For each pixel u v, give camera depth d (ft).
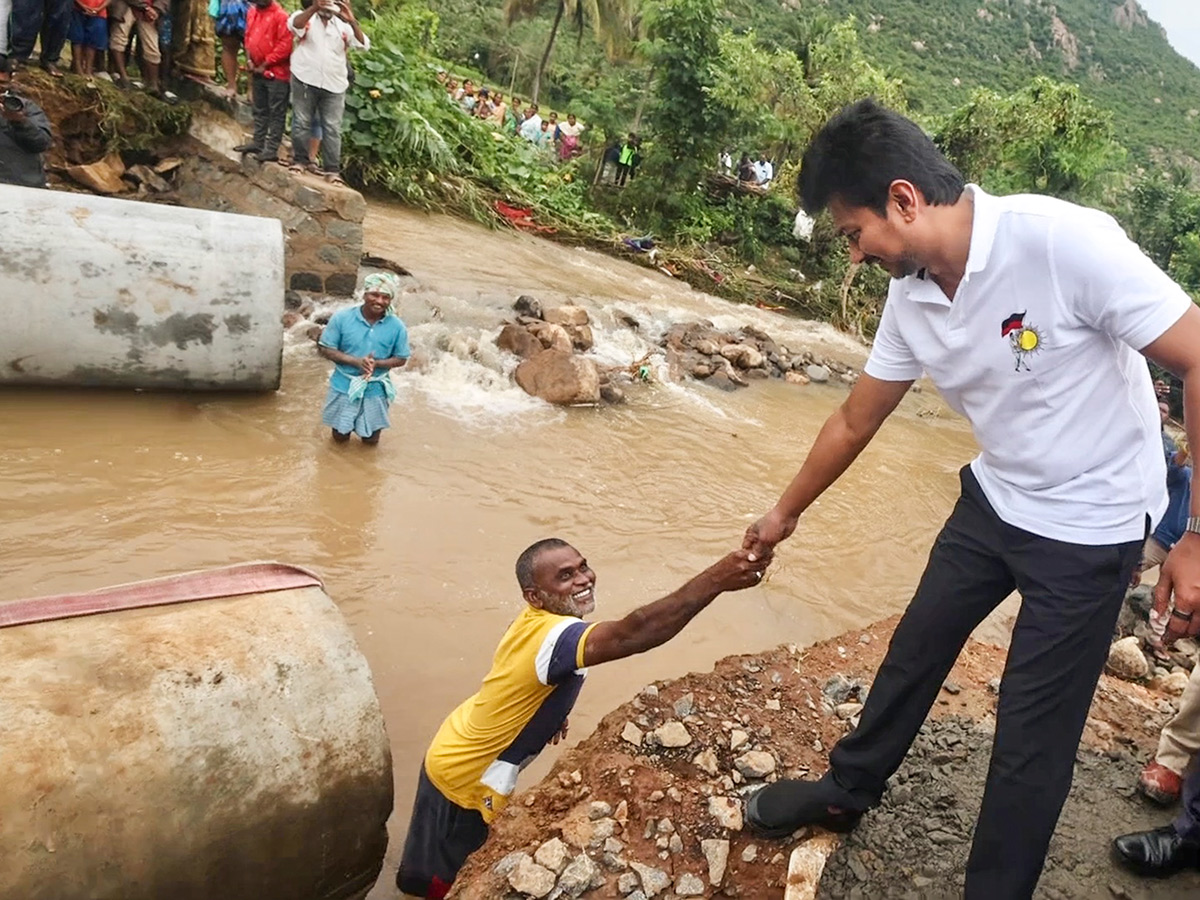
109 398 20.76
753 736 10.35
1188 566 6.27
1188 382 6.00
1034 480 7.17
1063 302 6.32
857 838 9.05
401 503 19.08
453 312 29.50
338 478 19.48
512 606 16.34
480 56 136.67
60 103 30.37
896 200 6.52
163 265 20.25
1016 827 7.23
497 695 9.43
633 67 109.29
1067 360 6.55
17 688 7.64
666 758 9.90
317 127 29.37
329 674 8.86
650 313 37.29
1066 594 7.04
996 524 7.61
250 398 22.22
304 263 27.96
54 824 7.25
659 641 8.61
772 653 12.18
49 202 19.89
